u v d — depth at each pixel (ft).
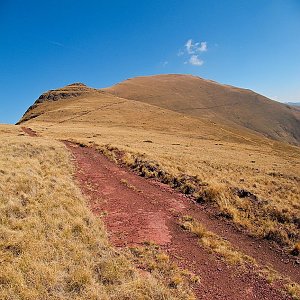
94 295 29.91
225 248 47.60
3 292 28.09
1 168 60.70
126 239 46.52
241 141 279.08
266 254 49.01
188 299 32.73
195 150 156.56
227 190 72.33
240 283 38.93
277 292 38.11
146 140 192.24
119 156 114.32
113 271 34.47
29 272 31.30
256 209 64.54
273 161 144.46
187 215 59.93
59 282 31.09
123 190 72.64
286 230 56.18
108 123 306.55
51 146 106.52
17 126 228.43
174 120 339.36
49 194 53.72
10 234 37.73
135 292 31.45
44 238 38.24
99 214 55.47
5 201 46.29
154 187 78.18
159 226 53.11
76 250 37.35
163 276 36.76
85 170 88.38
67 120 319.88
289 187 84.12
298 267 45.91
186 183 77.61
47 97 526.16
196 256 44.14
